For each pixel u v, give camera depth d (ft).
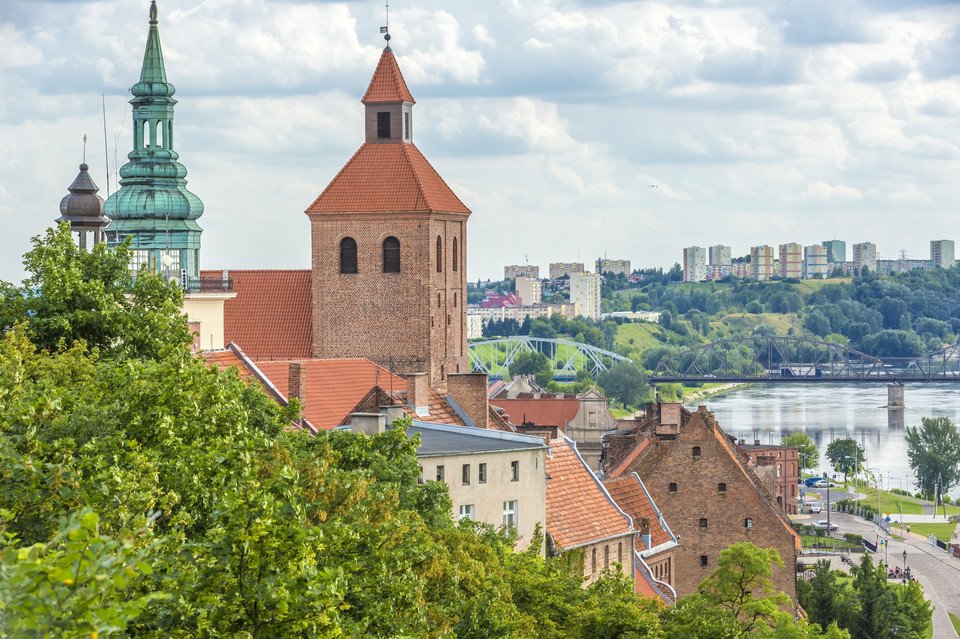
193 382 219.20
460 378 441.27
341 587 149.18
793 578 499.10
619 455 595.47
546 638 256.11
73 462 166.20
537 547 311.27
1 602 89.10
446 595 225.35
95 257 325.21
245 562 146.30
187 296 485.15
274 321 519.19
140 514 155.53
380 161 517.14
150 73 495.00
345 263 513.86
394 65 521.24
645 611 272.92
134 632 138.41
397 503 231.91
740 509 501.97
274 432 260.62
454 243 531.50
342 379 430.61
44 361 252.21
